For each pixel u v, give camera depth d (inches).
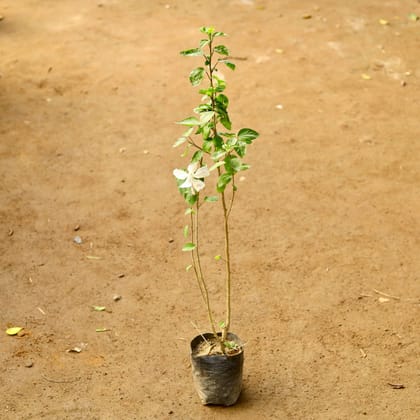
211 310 245.6
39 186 314.0
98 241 281.3
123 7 499.2
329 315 243.3
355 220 294.7
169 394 211.9
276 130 358.3
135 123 363.6
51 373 219.1
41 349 228.4
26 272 263.6
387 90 399.2
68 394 211.5
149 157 336.2
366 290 255.3
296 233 286.4
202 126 185.3
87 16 483.5
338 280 260.4
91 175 322.7
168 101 383.6
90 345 230.5
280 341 231.9
